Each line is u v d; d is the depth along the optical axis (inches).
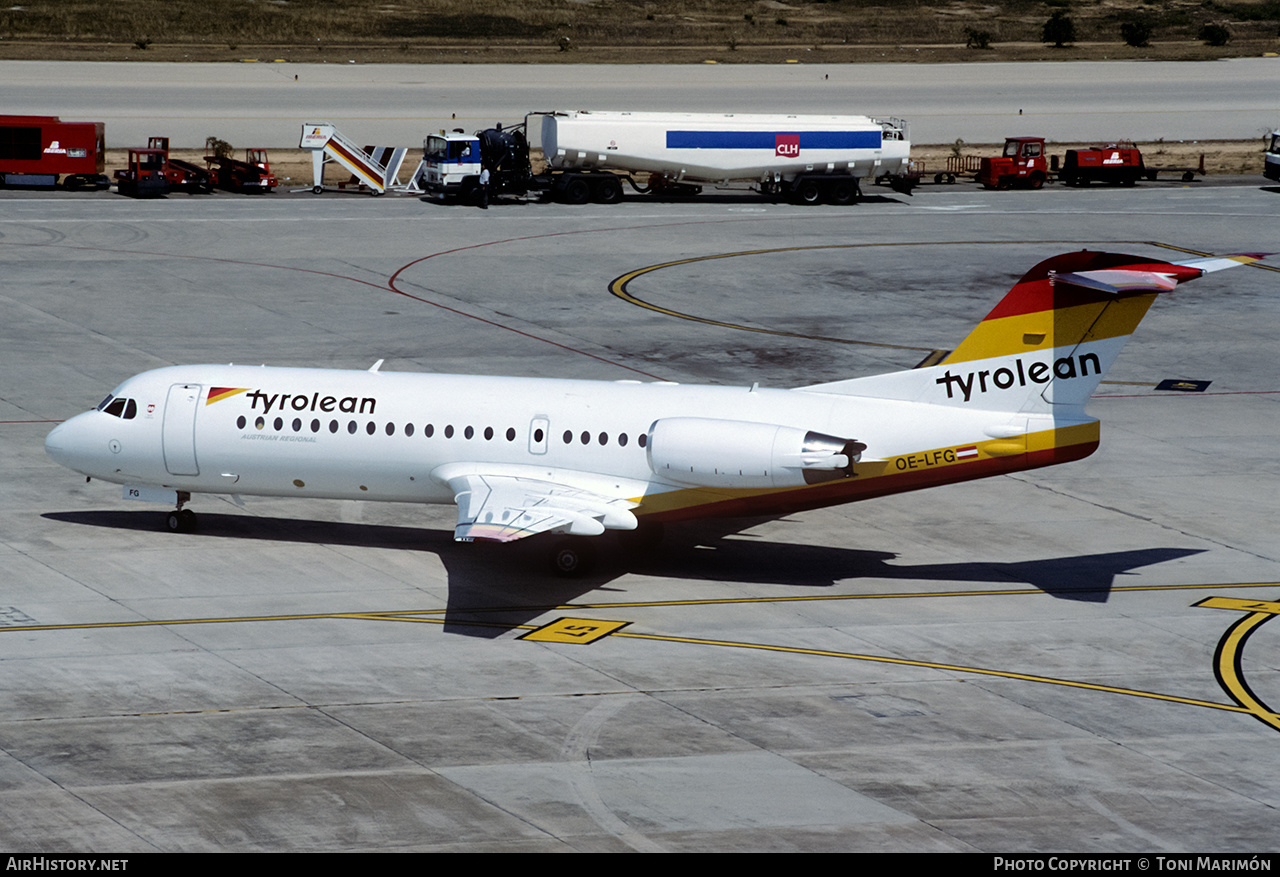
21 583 2785.4
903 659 2544.3
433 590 2847.0
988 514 3449.8
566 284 5846.5
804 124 7800.2
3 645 2469.2
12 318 4918.8
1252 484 3693.4
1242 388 4606.3
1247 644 2655.0
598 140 7677.2
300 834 1856.5
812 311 5497.1
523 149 7829.7
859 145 7844.5
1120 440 4057.6
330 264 6072.8
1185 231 7111.2
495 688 2361.0
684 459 2780.5
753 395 2938.0
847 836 1888.5
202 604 2719.0
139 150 7514.8
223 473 3058.6
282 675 2386.8
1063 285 2704.2
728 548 3184.1
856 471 2829.7
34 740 2108.8
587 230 7022.6
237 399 3034.0
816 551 3174.2
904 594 2901.1
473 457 2962.6
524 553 3112.7
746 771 2078.0
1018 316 2751.0
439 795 1979.6
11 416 3878.0
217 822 1882.4
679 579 2965.1
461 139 7564.0
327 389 3031.5
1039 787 2049.7
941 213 7647.6
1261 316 5546.3
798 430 2768.2
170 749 2096.5
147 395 3073.3
